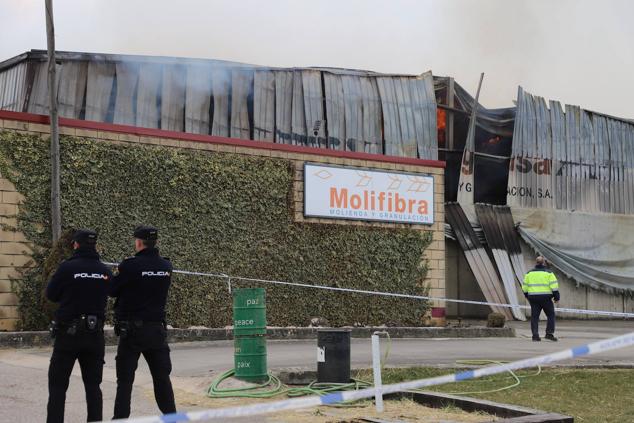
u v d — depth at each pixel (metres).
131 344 7.39
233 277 18.62
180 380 11.06
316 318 19.64
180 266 18.03
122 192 17.47
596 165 29.58
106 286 7.31
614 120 30.22
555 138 28.95
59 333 7.11
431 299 20.42
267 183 19.34
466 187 27.42
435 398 9.43
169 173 18.06
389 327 19.55
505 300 26.92
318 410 8.95
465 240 26.83
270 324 19.09
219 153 18.80
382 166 21.08
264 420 8.48
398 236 21.16
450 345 16.64
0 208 16.03
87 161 17.11
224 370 11.95
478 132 28.22
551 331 17.91
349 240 20.39
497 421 7.82
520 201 28.09
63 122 16.89
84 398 9.52
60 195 16.72
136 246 7.65
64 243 15.34
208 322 18.25
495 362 12.89
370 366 12.27
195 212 18.34
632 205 30.08
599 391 10.61
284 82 24.19
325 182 20.11
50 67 16.39
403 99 25.89
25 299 16.09
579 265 28.70
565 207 28.81
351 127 24.95
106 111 21.64
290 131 24.03
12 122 16.27
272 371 11.04
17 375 11.10
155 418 5.67
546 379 11.57
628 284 29.41
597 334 20.72
